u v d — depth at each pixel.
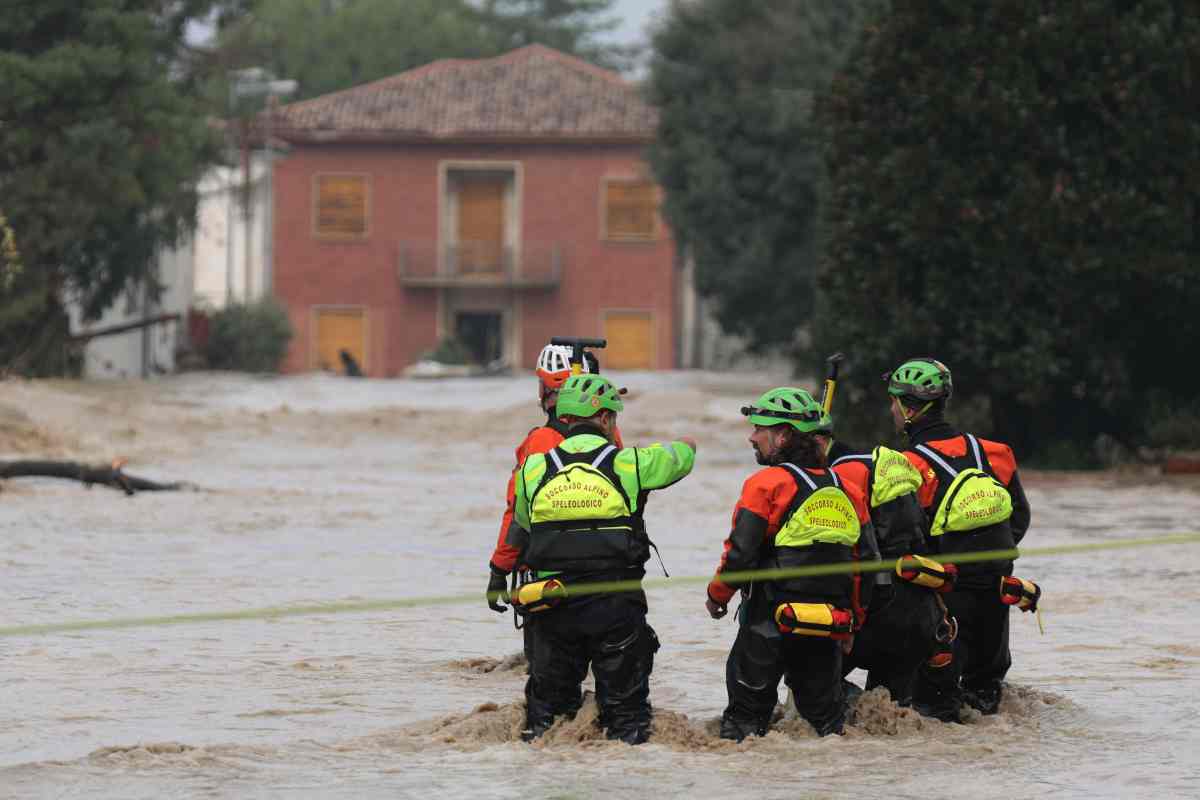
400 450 65.19
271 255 142.00
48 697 17.77
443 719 16.17
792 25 100.12
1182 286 54.47
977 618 16.86
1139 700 17.70
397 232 142.25
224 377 104.56
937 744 15.24
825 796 13.17
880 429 58.88
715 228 102.31
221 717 16.67
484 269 142.38
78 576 28.36
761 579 15.27
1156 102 55.41
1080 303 55.78
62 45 93.56
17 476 44.25
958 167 56.69
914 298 58.53
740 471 55.28
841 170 59.44
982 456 16.94
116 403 74.31
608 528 15.22
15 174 91.31
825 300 62.12
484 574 29.31
